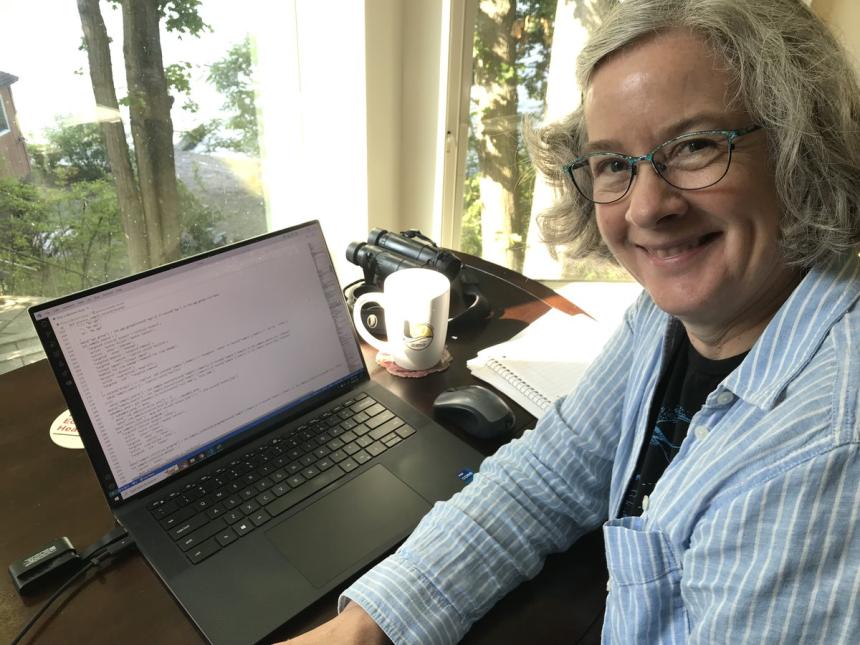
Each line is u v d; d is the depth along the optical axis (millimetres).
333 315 972
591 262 795
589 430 794
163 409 791
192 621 635
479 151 1992
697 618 519
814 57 472
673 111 485
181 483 792
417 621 637
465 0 1685
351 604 648
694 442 587
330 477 817
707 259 534
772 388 502
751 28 463
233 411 852
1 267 1286
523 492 763
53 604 650
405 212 1988
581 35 1823
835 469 412
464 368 1079
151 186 1506
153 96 1443
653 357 734
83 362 732
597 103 527
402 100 1799
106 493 743
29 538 727
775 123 476
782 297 571
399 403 965
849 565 407
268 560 700
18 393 987
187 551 705
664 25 480
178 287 812
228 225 1720
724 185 493
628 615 598
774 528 437
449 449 881
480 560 692
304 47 1667
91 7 1277
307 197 1878
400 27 1686
